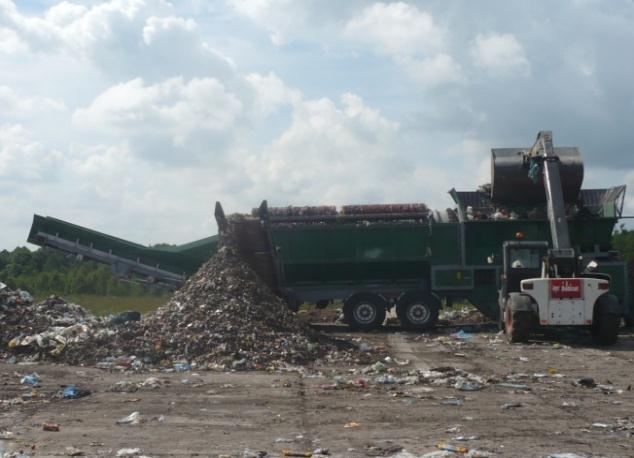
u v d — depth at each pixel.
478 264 27.09
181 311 18.77
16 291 22.92
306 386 13.66
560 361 17.39
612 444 9.12
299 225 27.17
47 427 10.00
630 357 18.12
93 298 40.69
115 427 10.18
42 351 17.45
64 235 28.97
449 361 17.41
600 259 27.38
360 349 19.34
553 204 22.69
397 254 27.12
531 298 21.00
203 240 29.06
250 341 17.48
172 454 8.70
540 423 10.33
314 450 8.86
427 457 8.41
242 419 10.69
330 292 27.47
